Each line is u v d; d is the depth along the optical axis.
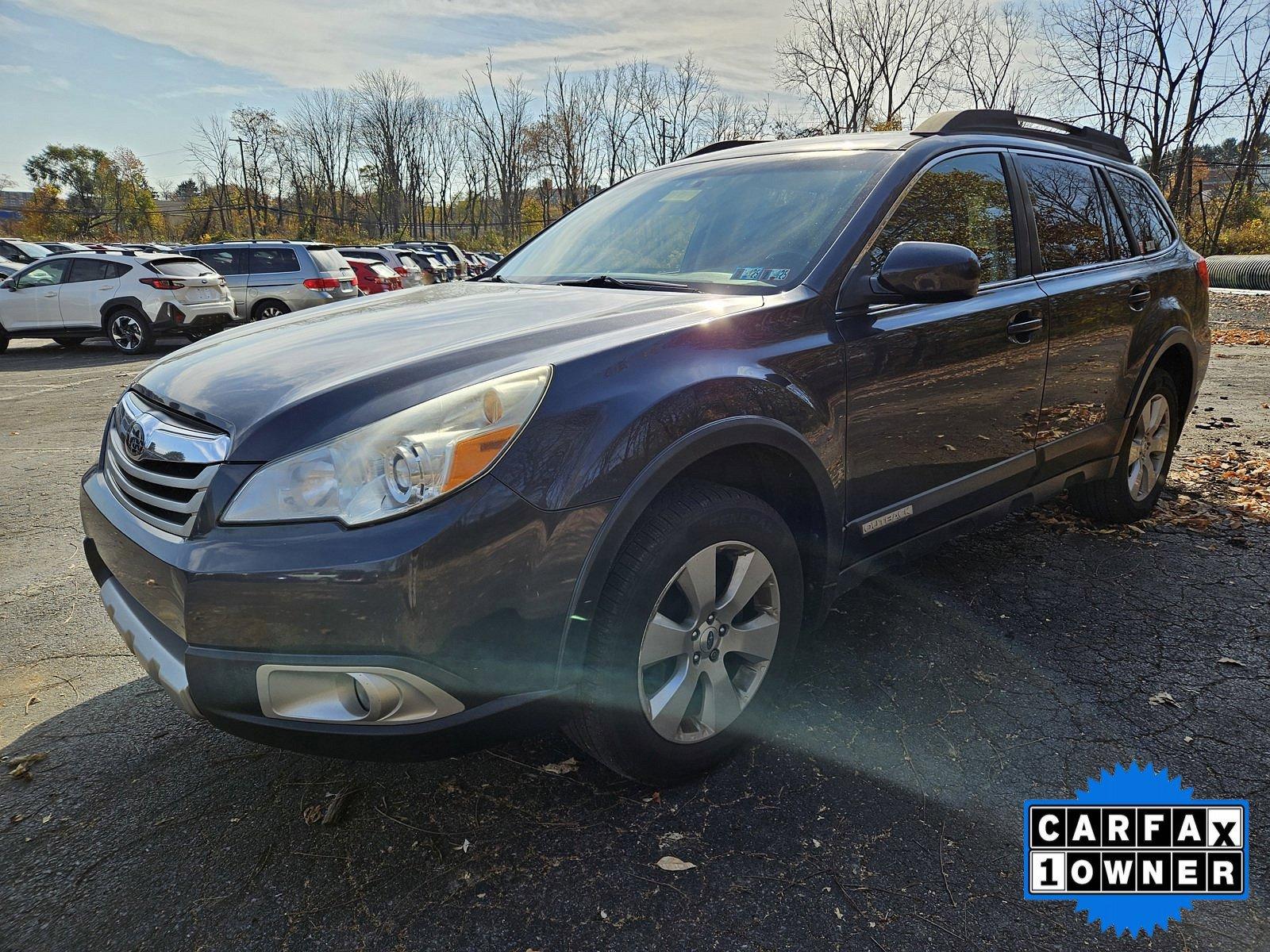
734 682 2.27
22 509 4.74
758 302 2.30
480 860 1.93
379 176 57.69
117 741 2.45
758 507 2.16
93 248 15.32
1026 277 3.07
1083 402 3.37
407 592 1.61
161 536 1.82
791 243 2.56
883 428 2.49
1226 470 4.95
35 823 2.10
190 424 1.89
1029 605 3.21
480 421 1.71
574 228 3.32
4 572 3.79
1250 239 28.56
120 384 9.69
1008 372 2.91
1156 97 30.38
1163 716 2.48
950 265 2.27
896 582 3.43
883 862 1.91
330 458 1.68
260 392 1.87
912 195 2.69
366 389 1.78
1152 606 3.20
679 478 2.09
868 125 37.62
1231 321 12.64
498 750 2.35
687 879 1.86
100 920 1.78
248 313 14.41
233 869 1.92
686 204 3.01
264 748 2.39
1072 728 2.42
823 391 2.29
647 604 1.93
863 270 2.47
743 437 2.06
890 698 2.58
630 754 2.02
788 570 2.28
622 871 1.89
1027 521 4.13
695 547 2.01
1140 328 3.61
